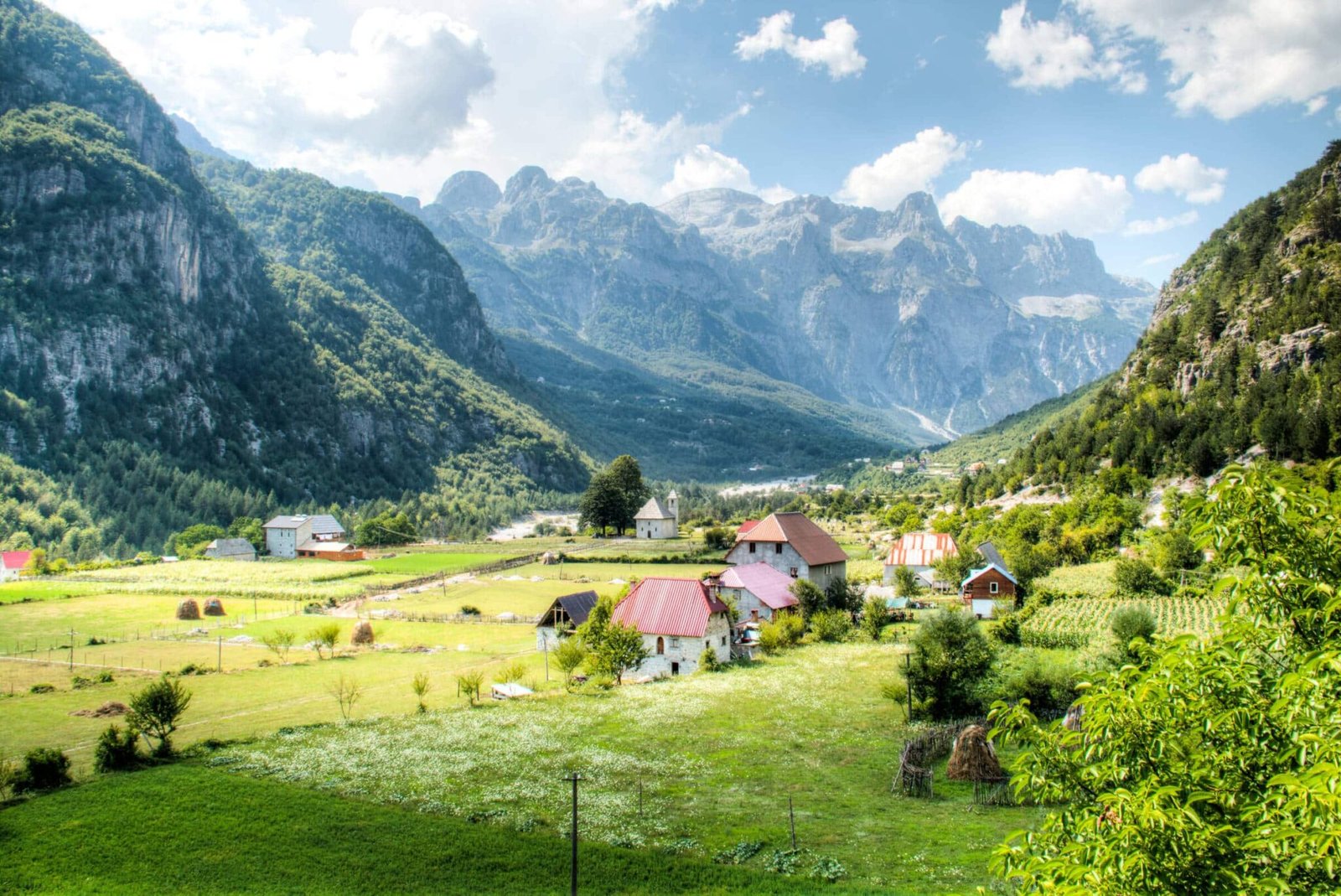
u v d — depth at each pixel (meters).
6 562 158.88
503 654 83.62
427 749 50.47
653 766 47.62
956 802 42.31
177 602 119.25
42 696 65.62
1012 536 143.50
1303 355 170.38
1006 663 66.44
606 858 36.53
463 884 34.72
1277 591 15.84
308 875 35.50
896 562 127.94
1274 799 13.01
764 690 64.44
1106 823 14.88
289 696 65.44
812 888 33.28
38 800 42.59
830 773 46.59
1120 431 185.62
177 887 34.69
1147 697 15.78
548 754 49.69
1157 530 129.75
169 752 49.78
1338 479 16.09
